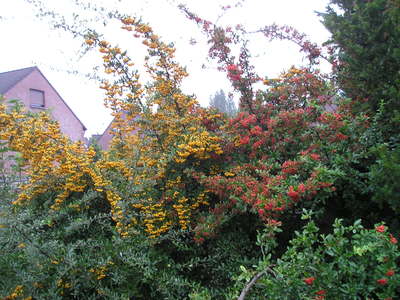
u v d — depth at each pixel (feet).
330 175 7.50
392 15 7.93
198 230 9.12
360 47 8.75
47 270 8.60
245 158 11.09
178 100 12.39
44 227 10.71
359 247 5.17
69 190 11.02
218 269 9.22
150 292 9.67
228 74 11.73
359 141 8.50
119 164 10.88
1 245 8.20
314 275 5.51
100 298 9.11
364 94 9.34
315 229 5.80
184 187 10.82
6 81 51.08
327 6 10.56
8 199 8.92
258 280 6.24
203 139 10.61
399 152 6.97
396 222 8.00
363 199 8.84
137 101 12.03
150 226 9.68
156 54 12.23
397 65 8.34
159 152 11.59
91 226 10.71
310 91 11.58
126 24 11.69
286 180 8.13
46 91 51.60
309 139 9.53
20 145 10.51
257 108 11.97
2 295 7.83
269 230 6.85
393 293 5.17
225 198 10.00
